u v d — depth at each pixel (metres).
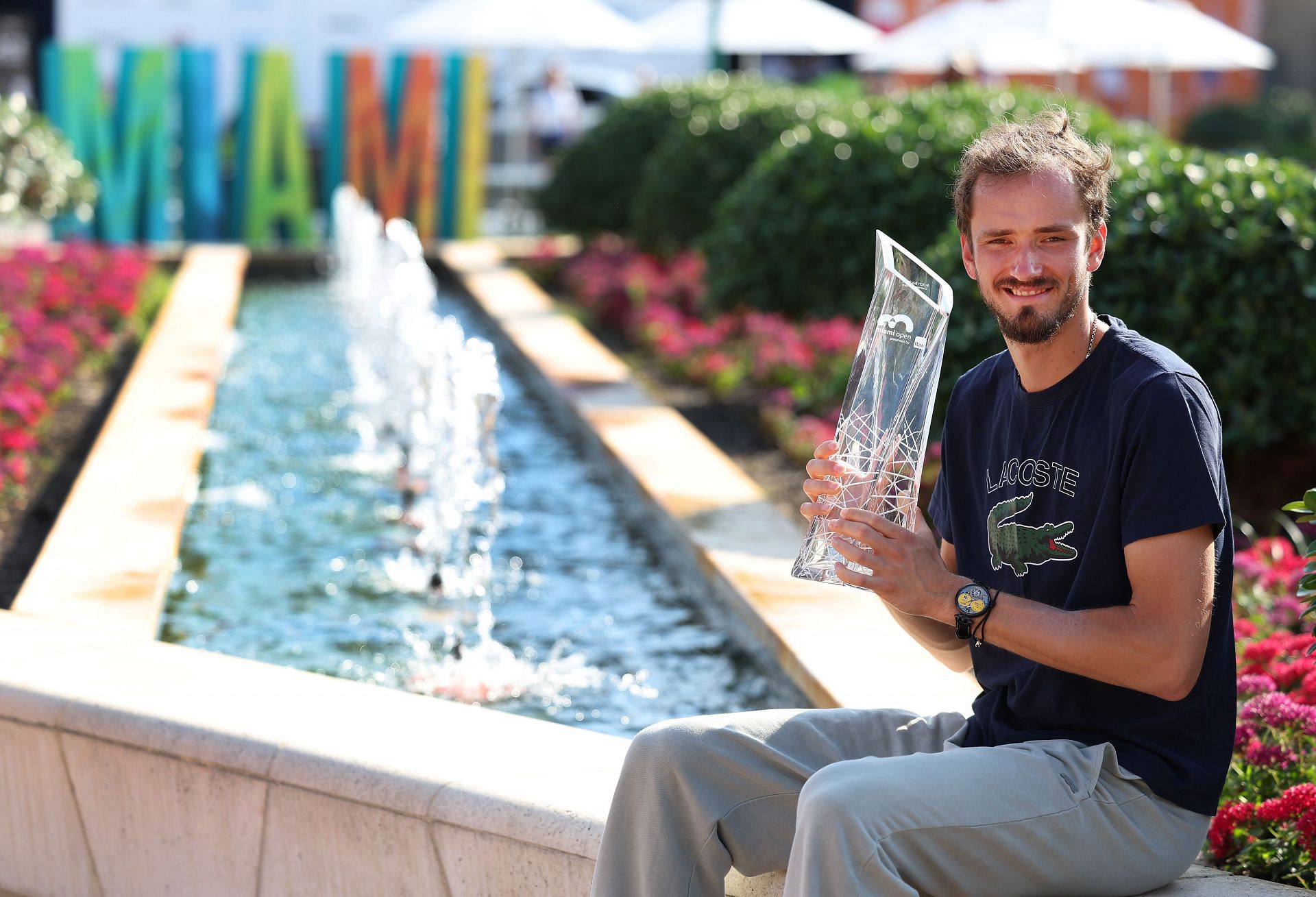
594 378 8.50
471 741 3.04
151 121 14.80
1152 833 2.37
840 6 23.47
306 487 6.66
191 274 12.47
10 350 7.99
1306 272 5.54
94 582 4.61
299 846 2.98
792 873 2.23
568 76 21.25
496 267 13.86
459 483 5.25
